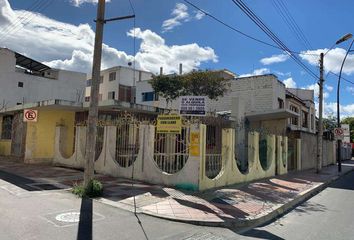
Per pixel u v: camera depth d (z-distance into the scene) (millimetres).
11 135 21172
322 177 20266
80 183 11555
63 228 6703
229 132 13328
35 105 17703
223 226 7770
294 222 8633
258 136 16203
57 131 18188
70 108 17859
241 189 12477
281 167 19469
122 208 8656
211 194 10828
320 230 7789
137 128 13383
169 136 12172
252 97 30141
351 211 10250
